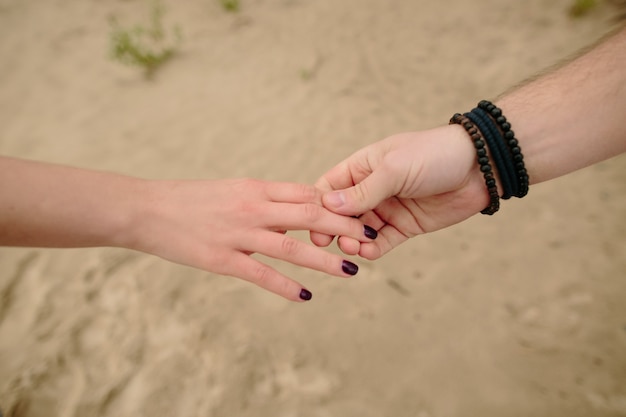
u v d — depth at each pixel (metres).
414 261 0.58
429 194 0.39
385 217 0.43
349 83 0.83
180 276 0.58
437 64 0.84
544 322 0.53
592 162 0.37
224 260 0.38
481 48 0.86
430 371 0.50
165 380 0.50
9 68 0.95
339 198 0.38
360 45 0.90
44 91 0.89
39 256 0.61
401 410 0.48
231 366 0.51
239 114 0.80
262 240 0.38
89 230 0.34
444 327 0.53
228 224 0.38
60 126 0.81
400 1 0.99
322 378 0.50
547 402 0.48
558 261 0.57
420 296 0.56
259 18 1.00
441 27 0.91
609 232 0.59
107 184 0.35
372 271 0.58
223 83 0.86
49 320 0.55
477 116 0.36
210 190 0.38
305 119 0.77
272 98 0.82
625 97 0.35
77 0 1.11
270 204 0.38
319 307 0.55
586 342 0.51
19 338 0.54
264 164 0.71
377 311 0.55
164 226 0.36
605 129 0.35
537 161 0.37
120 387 0.50
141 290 0.57
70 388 0.50
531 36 0.85
